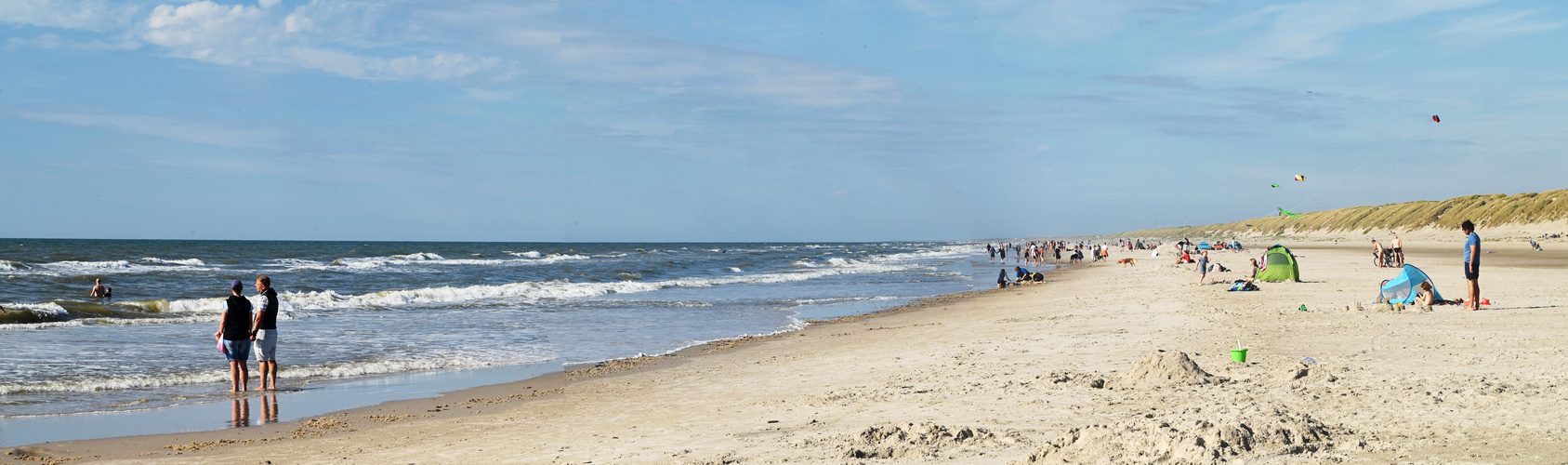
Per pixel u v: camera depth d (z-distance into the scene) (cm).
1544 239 7331
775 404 833
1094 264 5262
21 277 3144
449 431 776
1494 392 674
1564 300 1561
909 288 3188
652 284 3353
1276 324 1344
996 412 715
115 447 740
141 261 4456
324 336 1609
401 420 845
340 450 703
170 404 953
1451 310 1445
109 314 2005
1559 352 920
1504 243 7288
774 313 2145
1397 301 1555
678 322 1930
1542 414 589
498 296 2778
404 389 1055
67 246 8562
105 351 1361
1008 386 847
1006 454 566
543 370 1212
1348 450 511
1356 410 638
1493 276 2470
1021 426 654
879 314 2069
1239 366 895
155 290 2856
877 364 1123
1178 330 1319
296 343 1493
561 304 2447
